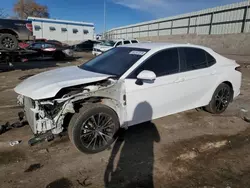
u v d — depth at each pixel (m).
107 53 4.23
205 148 3.34
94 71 3.60
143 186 2.49
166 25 32.03
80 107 3.00
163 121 4.32
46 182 2.52
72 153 3.13
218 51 21.12
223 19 22.41
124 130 3.69
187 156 3.12
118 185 2.50
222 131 3.95
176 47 3.89
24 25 10.40
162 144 3.44
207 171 2.78
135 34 41.53
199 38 24.34
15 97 5.86
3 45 9.89
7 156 3.01
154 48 3.66
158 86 3.49
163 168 2.83
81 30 35.44
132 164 2.91
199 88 4.14
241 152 3.24
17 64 13.16
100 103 3.06
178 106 3.94
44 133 2.91
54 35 33.09
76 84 2.95
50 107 2.87
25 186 2.45
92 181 2.56
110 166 2.85
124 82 3.18
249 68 12.61
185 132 3.88
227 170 2.80
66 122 3.17
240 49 19.11
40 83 3.04
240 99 6.03
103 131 3.15
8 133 3.66
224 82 4.62
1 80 8.16
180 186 2.50
